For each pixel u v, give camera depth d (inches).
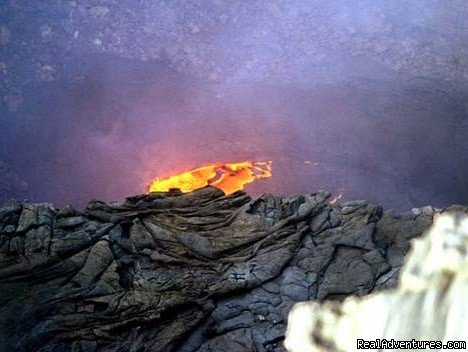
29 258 408.2
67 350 372.2
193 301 393.1
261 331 384.8
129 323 381.4
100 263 410.3
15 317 377.7
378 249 420.2
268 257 420.2
